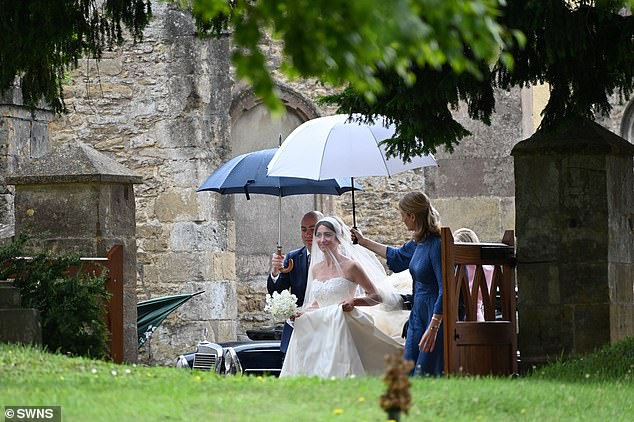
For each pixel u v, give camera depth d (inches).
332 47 569.9
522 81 1355.8
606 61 1314.0
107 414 816.9
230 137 2472.9
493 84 1354.6
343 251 1429.6
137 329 1743.4
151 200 2425.0
